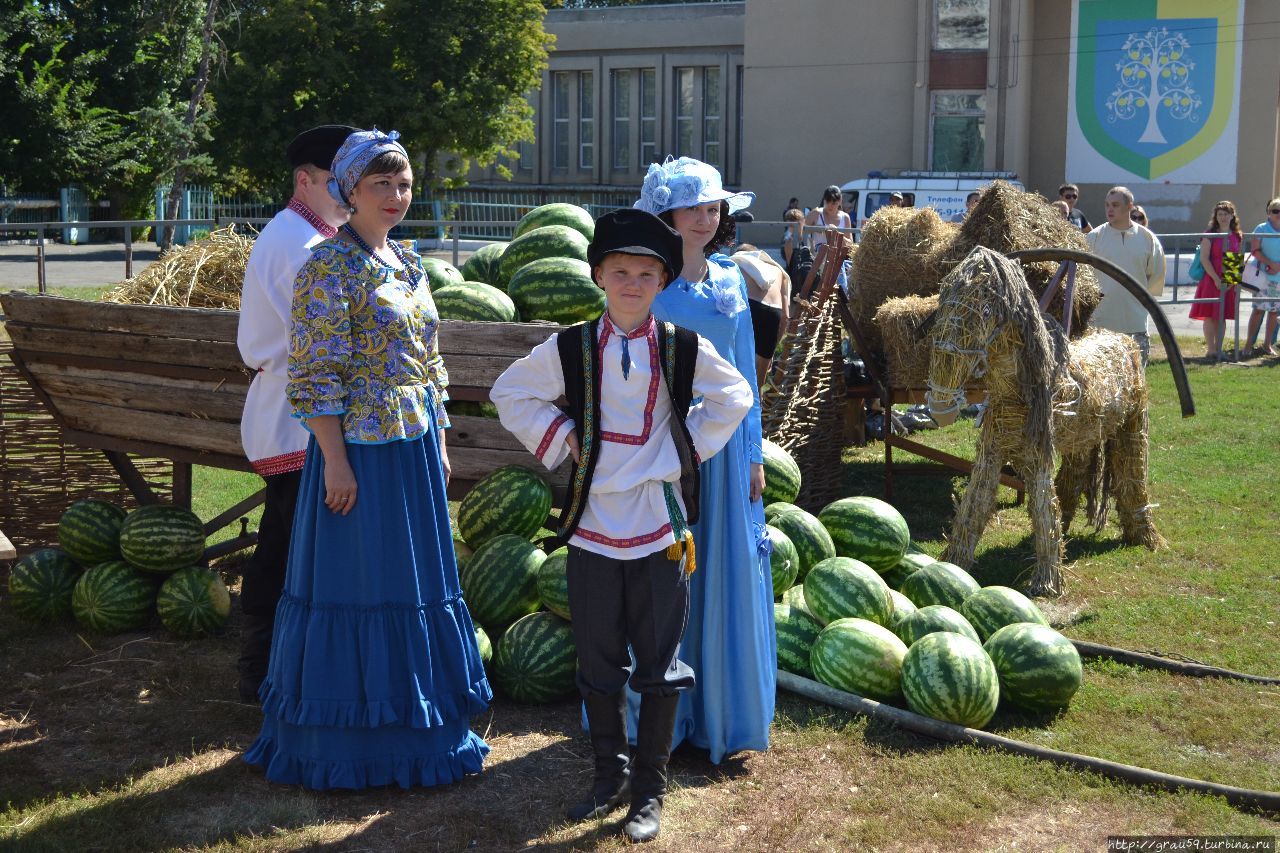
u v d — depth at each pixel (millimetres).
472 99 34531
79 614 5555
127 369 5684
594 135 42000
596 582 3795
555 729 4594
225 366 5352
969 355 5855
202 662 5223
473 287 5797
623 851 3707
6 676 5031
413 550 4086
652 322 3783
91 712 4691
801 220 15352
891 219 8445
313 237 4566
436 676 4129
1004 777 4137
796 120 35281
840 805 3992
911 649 4625
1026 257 6770
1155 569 6578
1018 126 33188
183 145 30391
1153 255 10969
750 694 4227
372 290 3967
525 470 5332
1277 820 3895
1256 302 14891
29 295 5855
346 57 33375
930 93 33656
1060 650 4680
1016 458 6219
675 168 4098
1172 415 10789
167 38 36656
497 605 5027
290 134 33375
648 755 3871
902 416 10102
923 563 5797
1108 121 33875
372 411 3982
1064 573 6348
